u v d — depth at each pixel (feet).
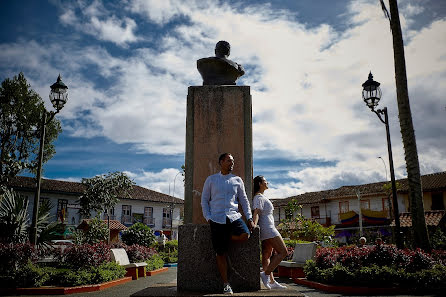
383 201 128.36
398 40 38.68
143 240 73.46
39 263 38.06
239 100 18.29
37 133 104.99
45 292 28.17
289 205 92.38
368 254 30.76
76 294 27.91
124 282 36.52
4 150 99.60
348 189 147.64
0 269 30.81
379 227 118.83
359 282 28.50
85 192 125.18
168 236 162.40
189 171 17.70
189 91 18.43
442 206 120.06
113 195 128.88
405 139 36.58
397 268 29.19
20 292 28.40
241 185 15.87
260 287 15.85
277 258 17.12
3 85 103.24
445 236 58.59
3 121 102.47
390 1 39.50
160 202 161.79
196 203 17.38
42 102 106.32
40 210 38.81
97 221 89.97
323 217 143.23
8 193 36.32
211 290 15.76
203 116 18.16
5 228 34.42
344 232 131.34
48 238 37.24
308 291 29.01
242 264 15.89
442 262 31.40
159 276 44.34
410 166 35.86
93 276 31.68
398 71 38.17
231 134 17.97
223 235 15.02
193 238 16.33
